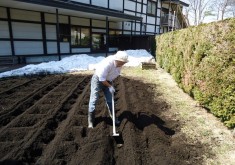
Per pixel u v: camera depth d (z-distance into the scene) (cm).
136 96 633
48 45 1401
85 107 520
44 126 401
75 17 1569
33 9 1229
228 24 429
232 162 329
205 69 507
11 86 705
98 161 312
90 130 406
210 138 400
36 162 312
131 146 350
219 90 448
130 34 2214
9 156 313
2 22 1134
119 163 320
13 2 1000
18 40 1222
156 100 617
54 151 333
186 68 646
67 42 1548
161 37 1224
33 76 891
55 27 1422
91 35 1748
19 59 1202
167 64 1007
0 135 376
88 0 1622
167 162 320
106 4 1794
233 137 404
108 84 392
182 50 696
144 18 2334
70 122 430
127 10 2058
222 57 438
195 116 502
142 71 1098
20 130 397
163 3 2739
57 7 1155
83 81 812
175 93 693
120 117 473
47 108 509
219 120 477
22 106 517
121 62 373
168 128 441
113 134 381
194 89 582
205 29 528
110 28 1952
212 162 328
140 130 420
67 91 656
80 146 356
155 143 371
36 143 351
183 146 369
